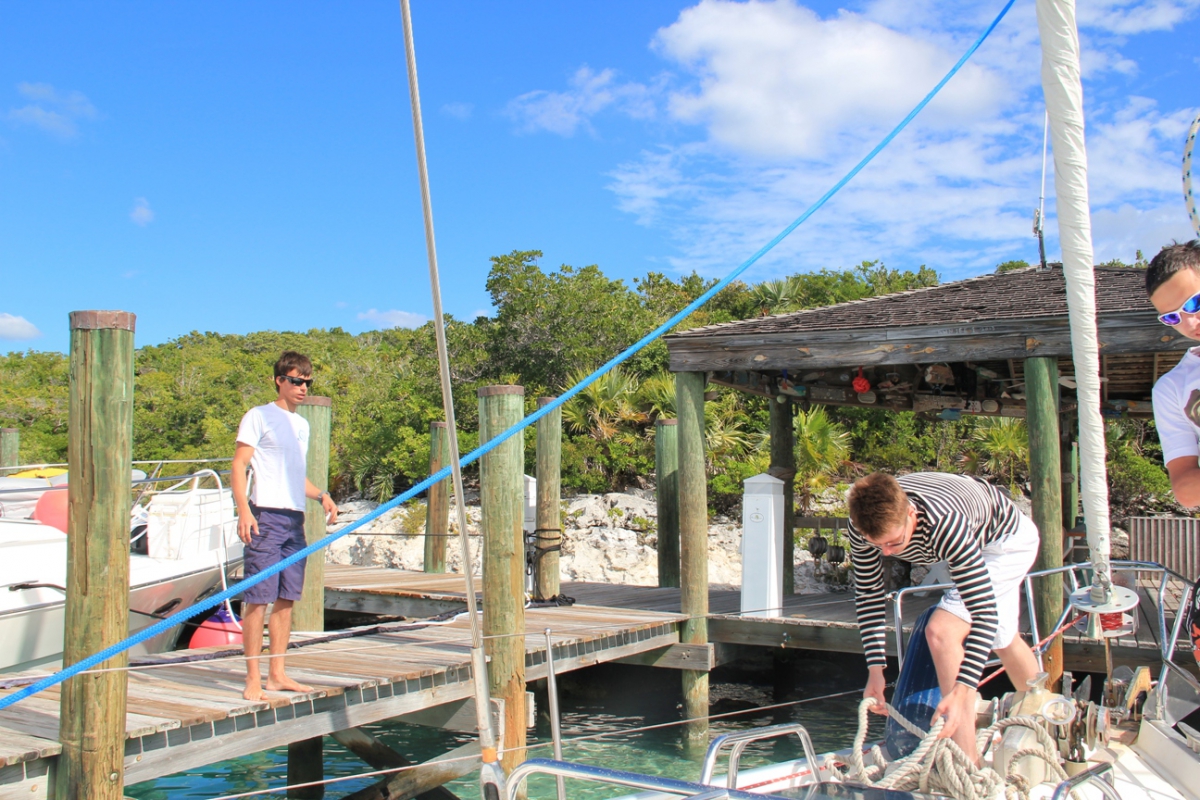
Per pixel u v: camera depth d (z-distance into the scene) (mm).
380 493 22234
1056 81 2758
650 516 18562
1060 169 2811
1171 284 2799
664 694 10508
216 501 9266
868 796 2885
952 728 2986
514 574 6574
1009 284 9742
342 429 25797
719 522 18734
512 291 24156
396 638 7434
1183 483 2879
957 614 3410
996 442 19500
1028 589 4934
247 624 5199
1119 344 7191
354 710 5605
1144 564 4332
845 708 9766
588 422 21000
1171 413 2943
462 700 6391
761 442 20156
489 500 6625
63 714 4199
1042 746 3123
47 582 6691
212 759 4867
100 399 4168
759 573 9086
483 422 6715
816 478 17812
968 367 11656
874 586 3500
